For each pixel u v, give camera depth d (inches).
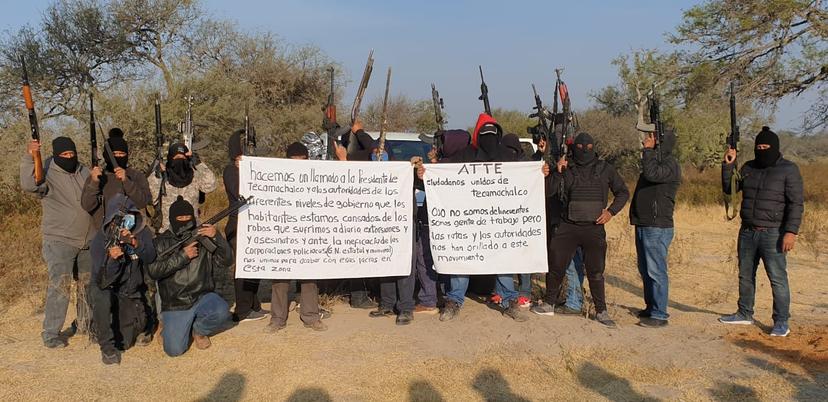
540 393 216.7
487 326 282.4
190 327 246.8
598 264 286.4
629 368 235.8
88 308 261.6
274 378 226.5
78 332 272.7
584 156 283.1
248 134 293.1
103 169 268.5
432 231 288.7
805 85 774.5
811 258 454.3
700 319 296.7
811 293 355.9
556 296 305.3
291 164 275.4
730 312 312.7
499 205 290.0
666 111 845.2
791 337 270.8
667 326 285.9
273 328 273.6
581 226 284.8
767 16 758.5
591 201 281.7
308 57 1378.0
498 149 301.0
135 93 889.5
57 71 1176.2
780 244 270.4
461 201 289.1
